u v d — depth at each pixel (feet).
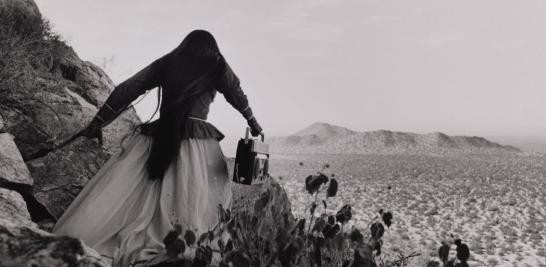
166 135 8.14
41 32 13.43
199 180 8.03
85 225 7.50
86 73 14.58
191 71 8.56
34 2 13.69
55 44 14.12
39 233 4.89
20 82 10.68
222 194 8.50
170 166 8.07
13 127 10.02
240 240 6.23
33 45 13.03
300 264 5.83
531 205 101.91
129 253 7.15
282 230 5.66
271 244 5.88
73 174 10.61
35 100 10.73
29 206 9.34
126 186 8.02
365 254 5.64
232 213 9.74
